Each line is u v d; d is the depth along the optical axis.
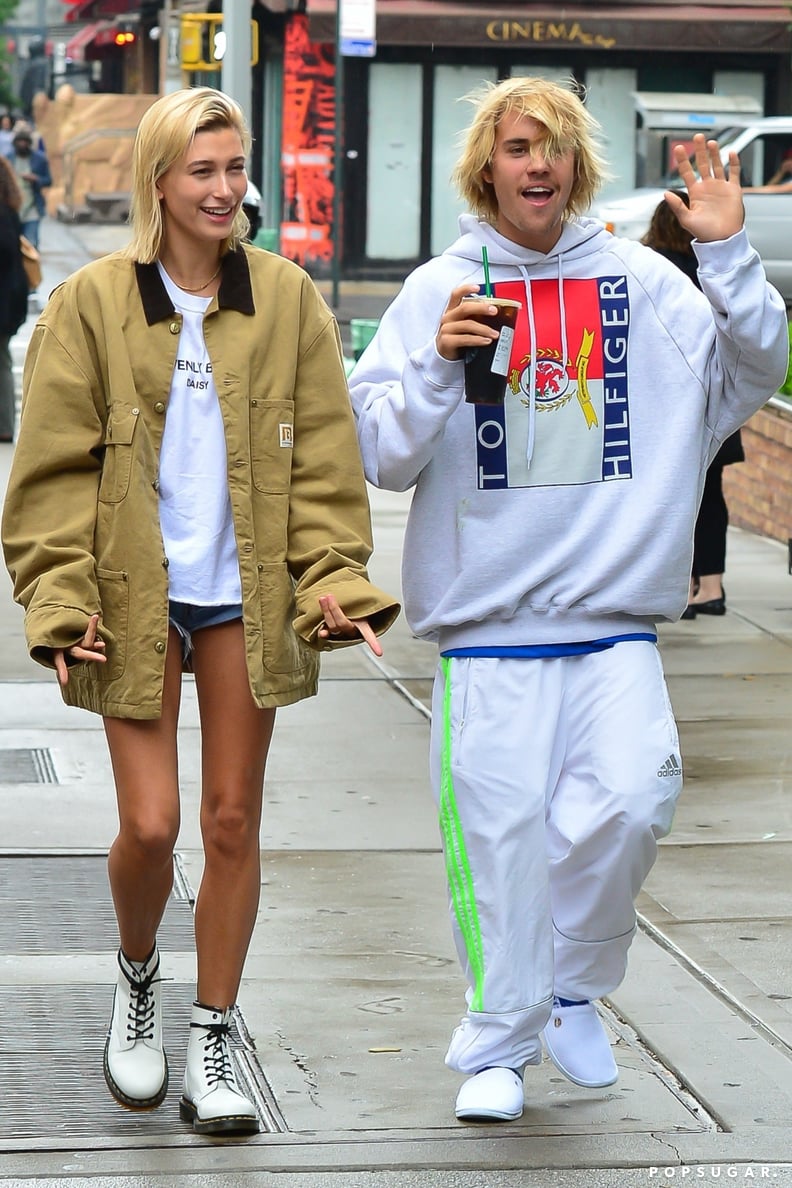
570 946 6.36
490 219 6.28
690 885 8.88
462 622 6.22
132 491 6.00
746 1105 6.45
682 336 6.20
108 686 6.02
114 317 6.02
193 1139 6.11
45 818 9.80
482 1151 6.04
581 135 6.07
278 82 49.47
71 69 92.56
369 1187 5.78
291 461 6.16
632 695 6.18
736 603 16.00
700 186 6.13
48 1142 6.07
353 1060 6.80
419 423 6.00
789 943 8.11
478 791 6.13
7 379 23.56
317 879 8.89
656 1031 7.13
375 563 16.92
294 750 11.27
